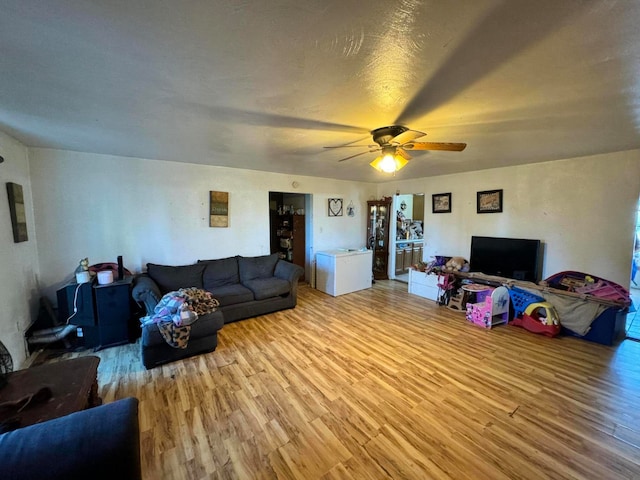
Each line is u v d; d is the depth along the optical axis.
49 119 2.05
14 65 1.28
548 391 2.21
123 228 3.48
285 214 5.98
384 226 6.18
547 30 1.03
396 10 0.93
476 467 1.54
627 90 1.54
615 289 3.06
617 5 0.89
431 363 2.65
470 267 4.43
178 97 1.66
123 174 3.44
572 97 1.63
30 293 2.77
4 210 2.33
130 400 1.01
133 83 1.48
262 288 3.82
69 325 2.81
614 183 3.15
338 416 1.93
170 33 1.06
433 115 1.92
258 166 4.15
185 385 2.28
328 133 2.37
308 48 1.16
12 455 0.76
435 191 5.09
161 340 2.52
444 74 1.37
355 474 1.49
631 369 2.54
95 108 1.83
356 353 2.84
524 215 3.90
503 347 2.98
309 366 2.59
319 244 5.55
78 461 0.80
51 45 1.13
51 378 1.47
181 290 3.05
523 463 1.56
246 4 0.90
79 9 0.91
